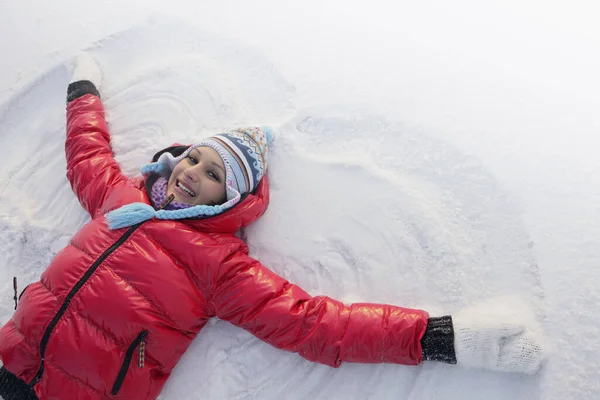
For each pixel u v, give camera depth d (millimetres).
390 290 1478
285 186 1614
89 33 1933
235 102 1757
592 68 1688
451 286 1448
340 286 1502
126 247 1360
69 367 1277
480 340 1282
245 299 1347
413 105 1646
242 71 1813
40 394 1287
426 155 1583
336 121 1661
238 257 1402
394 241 1510
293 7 1906
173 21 1918
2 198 1730
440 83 1681
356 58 1761
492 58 1725
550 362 1305
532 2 1872
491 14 1845
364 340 1291
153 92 1824
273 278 1386
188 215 1408
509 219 1469
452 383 1370
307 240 1551
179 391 1443
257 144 1535
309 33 1832
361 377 1411
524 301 1387
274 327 1326
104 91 1841
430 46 1767
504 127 1579
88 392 1283
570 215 1437
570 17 1826
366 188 1575
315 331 1309
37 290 1357
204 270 1367
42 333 1296
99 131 1660
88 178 1556
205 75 1816
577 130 1559
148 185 1530
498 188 1498
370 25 1837
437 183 1556
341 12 1879
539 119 1585
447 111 1625
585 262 1381
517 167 1515
